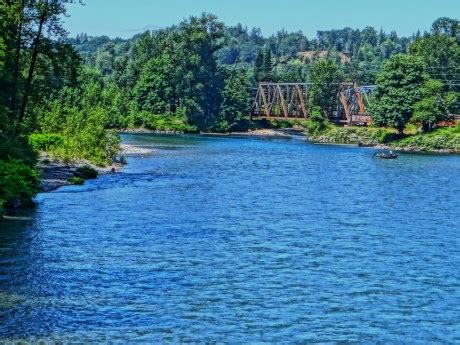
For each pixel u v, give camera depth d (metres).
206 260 41.59
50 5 70.38
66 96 174.25
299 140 189.38
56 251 41.53
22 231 46.59
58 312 30.47
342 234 51.75
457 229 55.12
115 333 28.39
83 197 64.44
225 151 139.38
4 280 34.75
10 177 54.44
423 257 44.34
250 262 41.53
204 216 57.59
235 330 29.42
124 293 33.88
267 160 120.81
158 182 80.94
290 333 29.34
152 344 27.39
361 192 78.94
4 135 62.38
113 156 102.88
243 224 54.56
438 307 33.53
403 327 30.59
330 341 28.59
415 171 107.12
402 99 167.38
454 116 180.62
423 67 169.50
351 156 135.50
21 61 74.69
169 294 34.12
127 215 55.78
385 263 42.44
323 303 33.69
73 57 73.94
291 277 38.34
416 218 60.47
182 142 163.62
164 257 41.78
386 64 172.00
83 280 35.66
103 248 43.22
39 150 94.00
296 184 85.25
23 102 71.88
